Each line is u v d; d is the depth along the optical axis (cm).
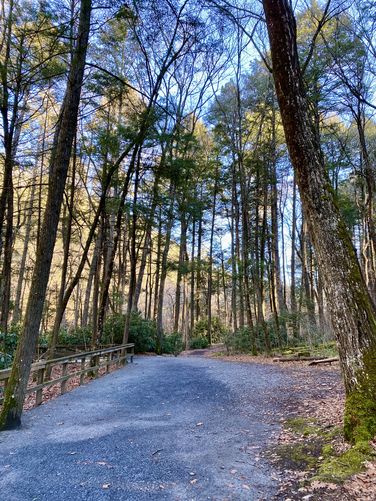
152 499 310
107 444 458
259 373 1037
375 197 1895
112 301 2200
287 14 455
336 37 1134
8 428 524
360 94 1225
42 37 944
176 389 843
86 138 1394
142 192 1559
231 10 886
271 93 1747
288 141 469
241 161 1705
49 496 315
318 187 450
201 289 3278
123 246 2434
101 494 319
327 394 698
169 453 426
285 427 529
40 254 600
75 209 1803
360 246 2477
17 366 556
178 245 2584
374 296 2028
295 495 309
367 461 336
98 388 867
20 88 966
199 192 2403
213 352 2130
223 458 410
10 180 1069
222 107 1883
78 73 653
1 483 342
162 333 2073
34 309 580
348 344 408
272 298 1933
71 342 1700
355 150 1948
